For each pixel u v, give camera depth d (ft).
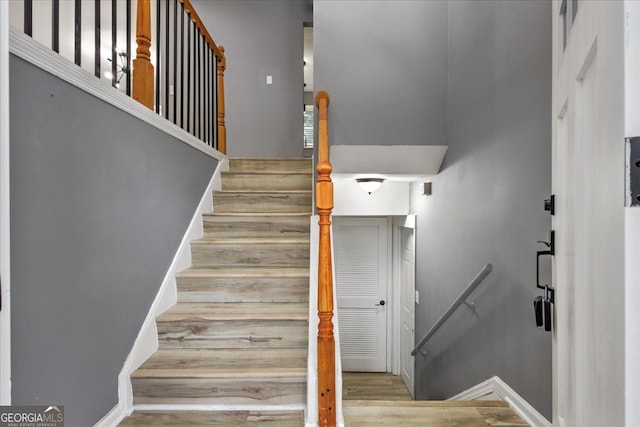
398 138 9.02
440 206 9.45
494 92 6.50
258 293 7.10
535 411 5.17
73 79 4.03
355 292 15.03
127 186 5.32
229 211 9.46
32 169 3.49
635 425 1.77
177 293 7.06
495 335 6.43
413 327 12.09
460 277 8.00
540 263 5.09
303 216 8.64
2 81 1.82
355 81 9.03
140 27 6.14
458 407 5.72
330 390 4.69
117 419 4.96
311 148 16.40
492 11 6.61
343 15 9.07
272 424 5.04
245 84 14.73
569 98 3.27
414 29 9.04
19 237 3.34
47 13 13.28
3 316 1.80
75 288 4.13
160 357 5.86
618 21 1.86
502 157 6.19
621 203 1.84
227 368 5.54
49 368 3.72
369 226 14.99
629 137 1.76
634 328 1.77
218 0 14.67
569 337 3.41
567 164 3.47
